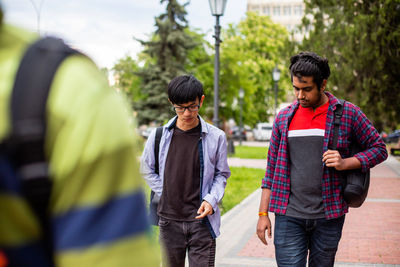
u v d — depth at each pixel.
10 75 0.67
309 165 2.71
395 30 15.80
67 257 0.65
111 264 0.66
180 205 3.04
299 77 2.66
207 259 3.06
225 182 3.15
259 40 44.75
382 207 8.63
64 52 0.69
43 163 0.65
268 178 2.91
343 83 18.33
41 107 0.65
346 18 19.69
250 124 43.09
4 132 0.64
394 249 5.73
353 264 5.14
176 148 3.06
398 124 17.84
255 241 6.12
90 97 0.67
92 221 0.66
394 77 16.41
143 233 0.70
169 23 23.55
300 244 2.72
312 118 2.74
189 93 2.91
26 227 0.68
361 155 2.65
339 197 2.68
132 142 0.71
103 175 0.66
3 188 0.65
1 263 0.67
